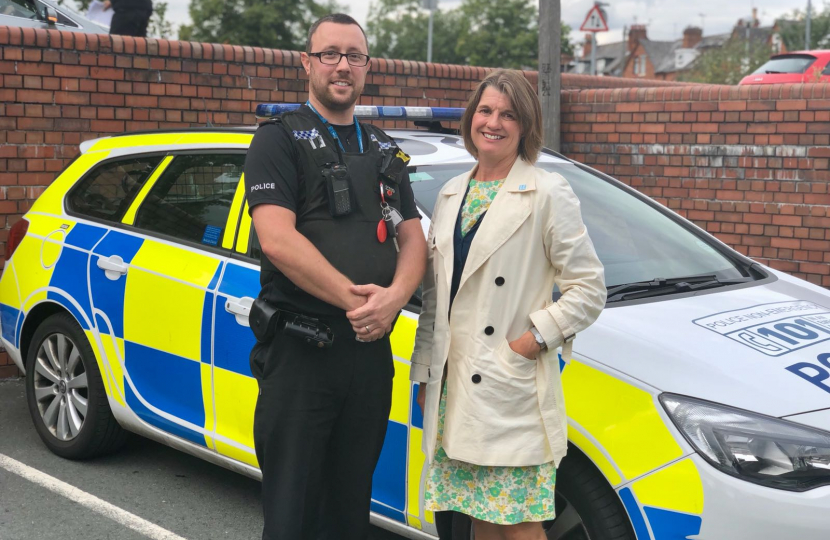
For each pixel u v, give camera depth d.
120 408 4.01
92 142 4.57
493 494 2.52
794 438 2.48
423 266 2.67
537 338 2.45
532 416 2.49
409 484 3.04
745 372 2.68
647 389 2.62
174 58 6.06
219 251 3.66
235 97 6.33
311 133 2.62
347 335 2.63
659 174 6.87
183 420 3.73
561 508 2.78
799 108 6.21
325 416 2.65
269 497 2.69
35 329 4.50
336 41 2.62
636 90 6.91
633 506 2.57
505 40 57.69
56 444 4.37
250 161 2.59
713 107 6.57
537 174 2.54
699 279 3.50
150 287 3.82
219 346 3.53
